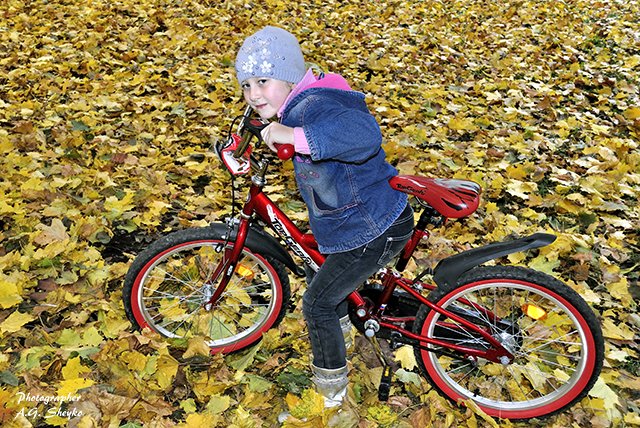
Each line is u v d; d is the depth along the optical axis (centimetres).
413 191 225
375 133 195
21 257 323
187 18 803
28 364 265
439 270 248
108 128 487
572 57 714
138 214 382
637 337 308
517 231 387
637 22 883
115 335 289
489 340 253
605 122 550
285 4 923
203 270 322
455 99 591
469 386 280
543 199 418
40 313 299
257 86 207
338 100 204
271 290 298
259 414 258
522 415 258
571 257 361
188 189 421
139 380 258
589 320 237
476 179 439
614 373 280
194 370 279
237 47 716
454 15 930
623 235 385
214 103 547
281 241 376
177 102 552
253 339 289
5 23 733
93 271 326
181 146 483
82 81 580
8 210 358
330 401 255
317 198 218
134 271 264
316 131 189
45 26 727
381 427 252
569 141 513
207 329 302
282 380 274
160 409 250
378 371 280
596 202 412
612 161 462
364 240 222
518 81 644
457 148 494
